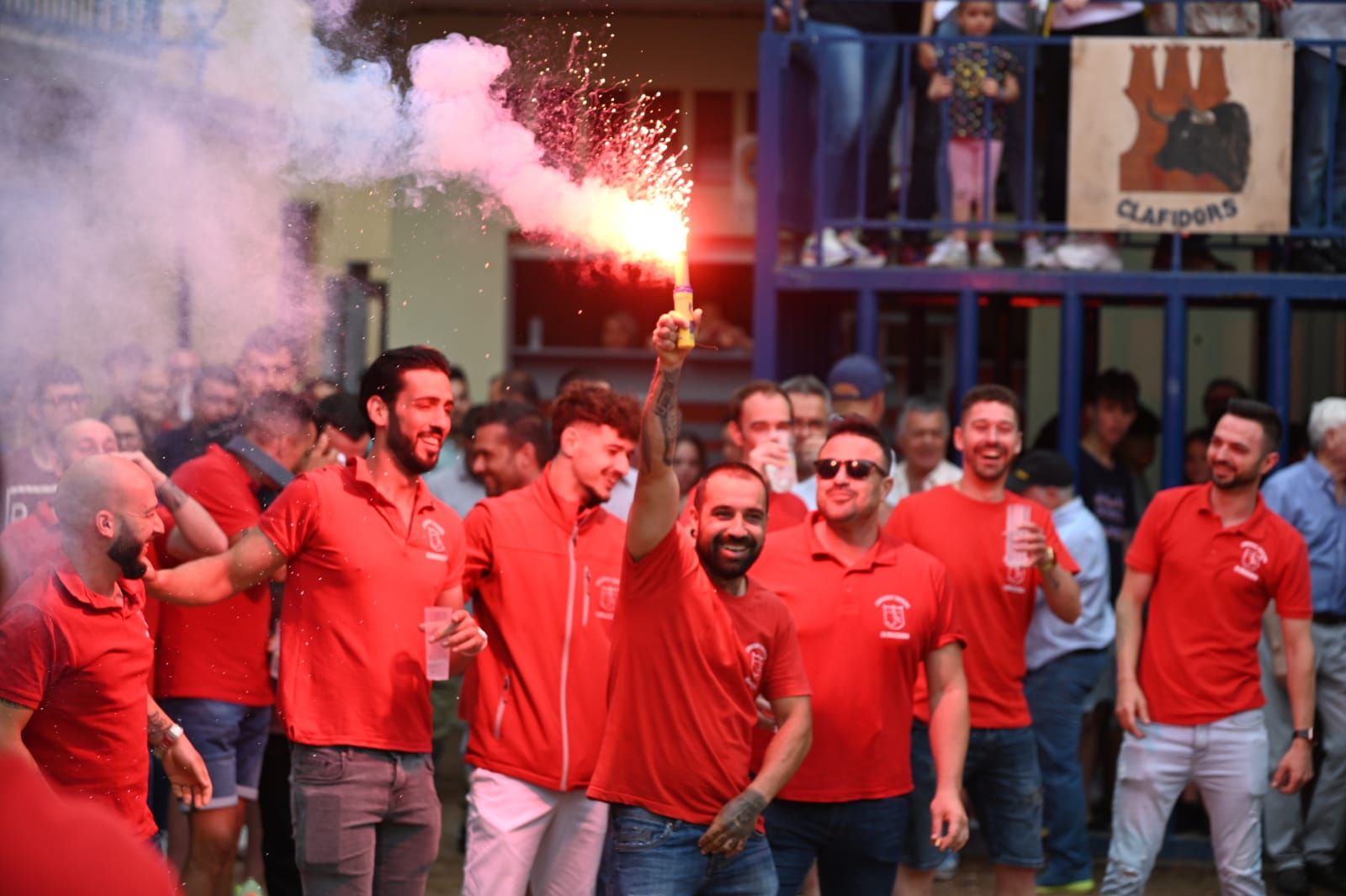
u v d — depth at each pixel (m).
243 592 18.91
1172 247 29.44
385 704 16.06
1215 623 20.66
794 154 30.45
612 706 15.36
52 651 13.64
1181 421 27.86
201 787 15.65
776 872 16.97
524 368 52.31
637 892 14.91
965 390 28.30
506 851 16.97
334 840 15.79
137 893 5.81
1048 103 29.23
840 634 17.20
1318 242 28.62
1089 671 24.27
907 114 28.42
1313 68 28.02
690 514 16.52
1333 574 24.91
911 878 19.45
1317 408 25.16
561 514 17.55
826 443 17.77
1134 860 21.02
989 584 20.30
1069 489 24.95
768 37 28.56
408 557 16.33
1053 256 28.48
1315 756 26.64
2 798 5.82
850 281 28.33
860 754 17.12
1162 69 27.50
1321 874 25.02
